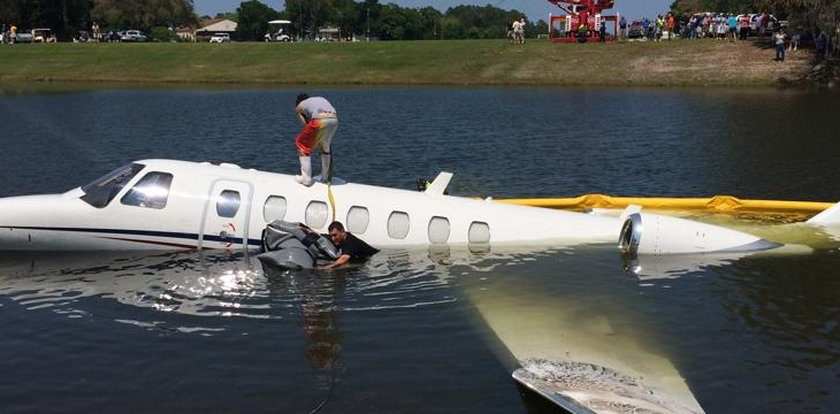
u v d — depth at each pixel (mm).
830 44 52156
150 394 8156
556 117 35406
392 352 9203
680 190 20422
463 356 9109
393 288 11414
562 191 20375
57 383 8406
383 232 13375
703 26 63438
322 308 10625
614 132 30500
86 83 58250
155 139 28797
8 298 10977
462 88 52281
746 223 15648
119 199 13102
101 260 12703
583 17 63250
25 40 85688
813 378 8586
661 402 7910
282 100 44156
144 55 65812
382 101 43750
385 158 24953
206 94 48750
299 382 8438
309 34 139750
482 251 13203
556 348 9367
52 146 27125
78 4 108625
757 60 53094
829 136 28812
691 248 13188
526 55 59344
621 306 10766
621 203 16938
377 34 133000
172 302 10844
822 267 12469
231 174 13555
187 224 13102
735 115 35281
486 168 23422
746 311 10586
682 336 9750
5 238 12781
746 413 7812
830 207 14977
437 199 13844
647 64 55062
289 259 12234
